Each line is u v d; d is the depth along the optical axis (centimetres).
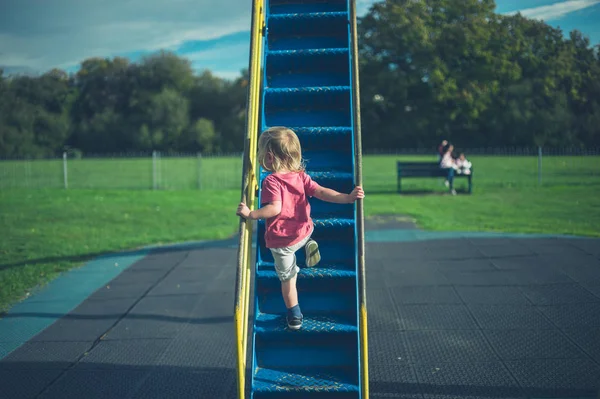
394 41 4859
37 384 511
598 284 724
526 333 588
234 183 2395
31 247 1112
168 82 6350
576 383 477
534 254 892
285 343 443
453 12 4616
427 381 496
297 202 416
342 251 486
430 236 1088
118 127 6006
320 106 551
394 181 2386
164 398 481
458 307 677
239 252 409
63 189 2159
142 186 2316
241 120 6291
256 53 515
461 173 1883
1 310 728
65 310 725
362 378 389
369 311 680
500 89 4419
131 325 664
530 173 2458
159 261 974
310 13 591
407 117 5247
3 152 5372
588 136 3259
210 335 626
